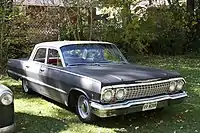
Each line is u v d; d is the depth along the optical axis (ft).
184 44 55.42
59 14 43.34
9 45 38.09
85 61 19.94
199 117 18.57
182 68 38.04
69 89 17.81
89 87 16.25
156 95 17.22
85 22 44.21
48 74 19.92
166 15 53.67
